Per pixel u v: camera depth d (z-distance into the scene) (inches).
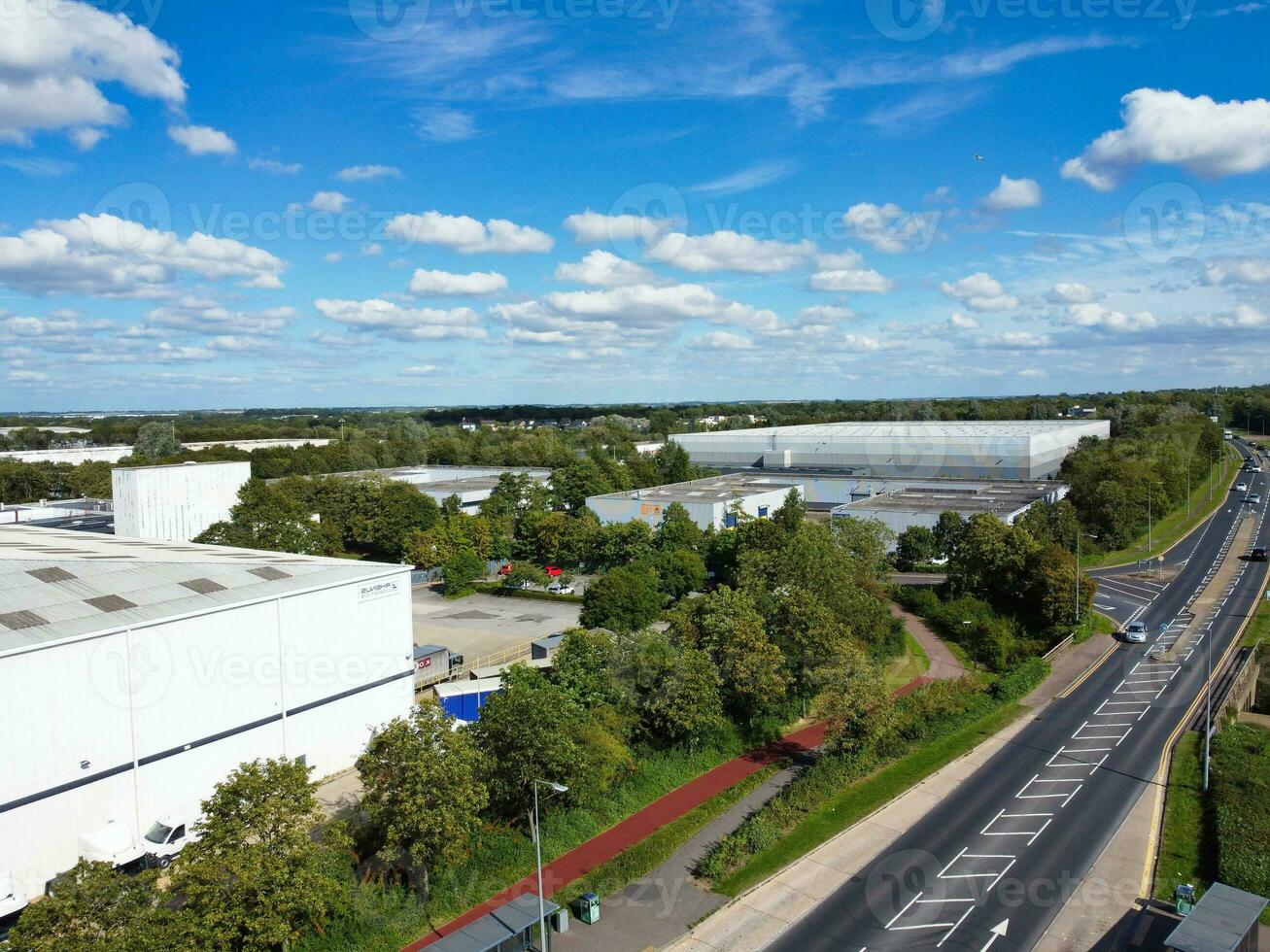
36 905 1017.5
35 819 1413.6
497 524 4394.7
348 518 4411.9
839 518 3508.9
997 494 4559.5
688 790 1798.7
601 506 4507.9
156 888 1136.8
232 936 1117.1
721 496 4421.8
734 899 1385.3
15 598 1560.0
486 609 3378.4
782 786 1806.1
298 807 1234.0
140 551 2090.3
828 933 1286.9
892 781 1806.1
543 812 1601.9
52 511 4697.3
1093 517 4244.6
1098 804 1683.1
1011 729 2082.9
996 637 2684.5
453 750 1408.7
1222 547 4170.8
